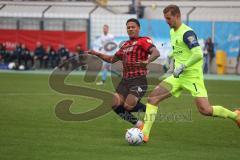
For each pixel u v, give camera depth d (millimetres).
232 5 92875
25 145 26000
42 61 87062
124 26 88562
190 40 26172
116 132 30516
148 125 27156
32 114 37000
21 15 93000
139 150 25344
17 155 23734
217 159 23703
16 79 67375
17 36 88875
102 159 23188
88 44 87562
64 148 25422
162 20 84188
